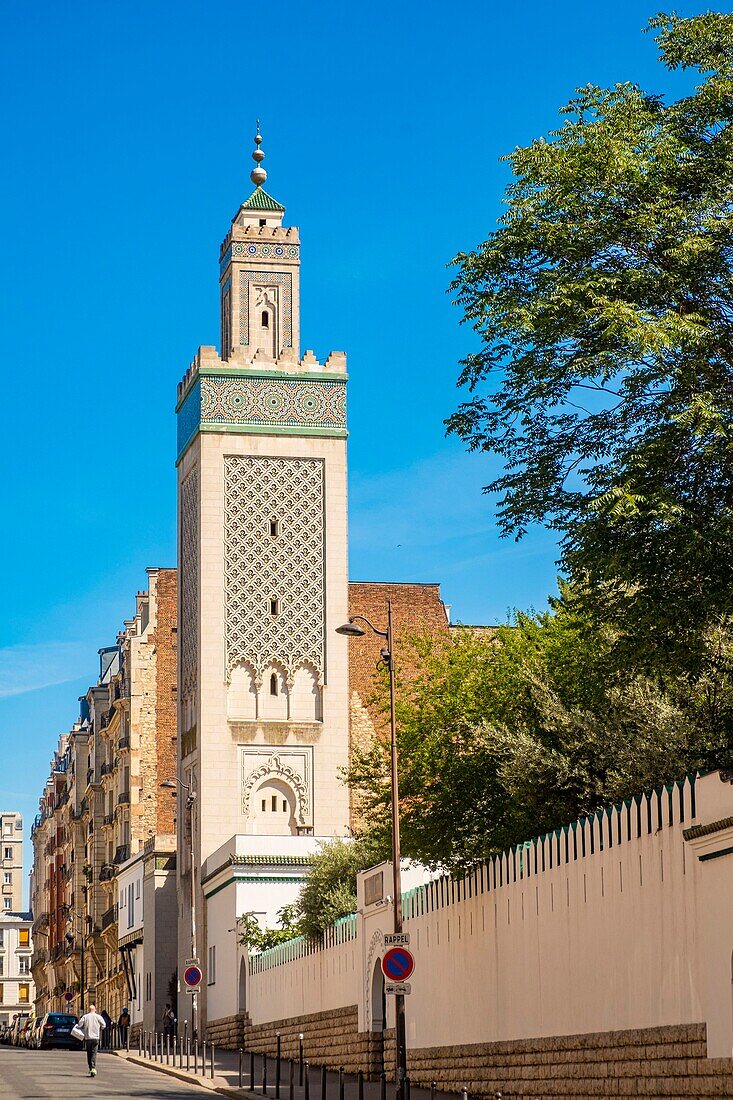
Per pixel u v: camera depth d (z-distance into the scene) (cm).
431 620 10325
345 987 5803
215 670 8775
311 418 9062
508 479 3475
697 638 3428
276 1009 6969
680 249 3206
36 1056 7062
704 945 3011
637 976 3325
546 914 3869
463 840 4884
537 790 4416
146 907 10044
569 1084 3659
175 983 9669
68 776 14538
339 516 8994
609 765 4334
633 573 3250
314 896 6675
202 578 8838
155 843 9888
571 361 3253
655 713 4181
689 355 3228
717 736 4100
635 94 3412
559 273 3322
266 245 9262
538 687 4641
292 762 8769
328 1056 5981
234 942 7862
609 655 3709
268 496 8962
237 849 8000
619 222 3303
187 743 9081
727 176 3316
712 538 3161
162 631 10919
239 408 9000
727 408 3184
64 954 14162
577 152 3309
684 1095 3067
